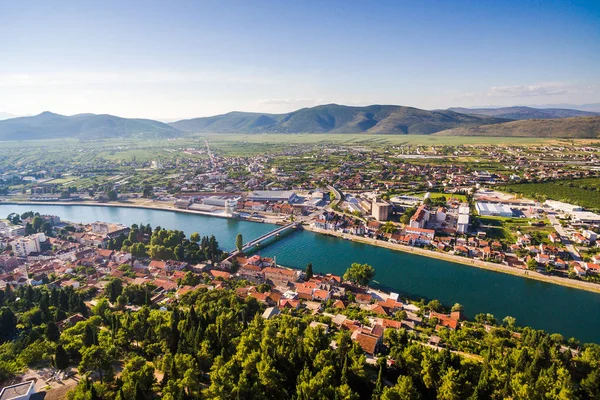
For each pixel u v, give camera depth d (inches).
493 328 7824.8
